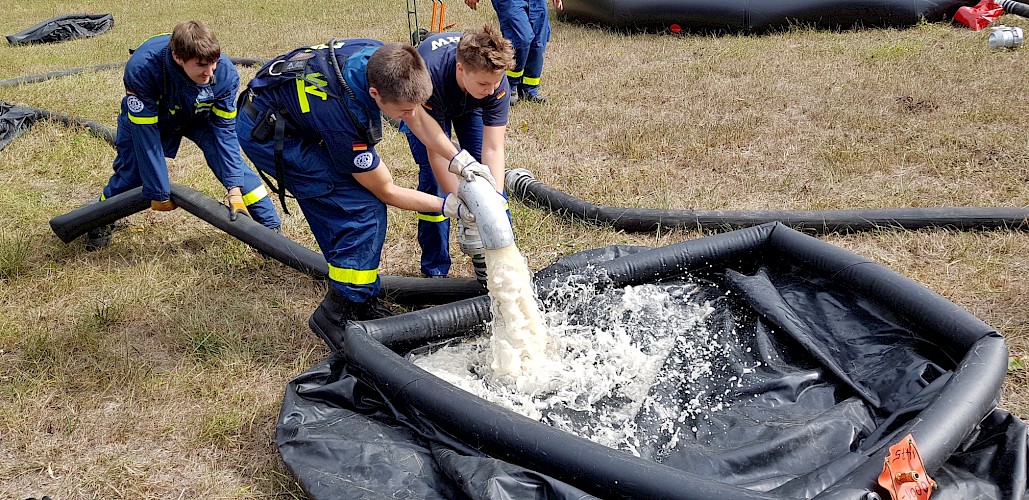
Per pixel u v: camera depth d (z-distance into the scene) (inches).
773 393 135.3
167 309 179.6
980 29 364.2
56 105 334.3
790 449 118.9
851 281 152.6
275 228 209.0
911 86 292.0
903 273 173.2
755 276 164.9
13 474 132.1
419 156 167.8
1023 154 225.6
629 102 306.3
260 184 206.8
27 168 268.8
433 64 145.3
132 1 622.2
